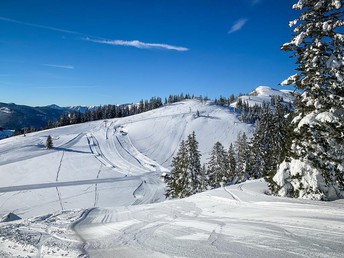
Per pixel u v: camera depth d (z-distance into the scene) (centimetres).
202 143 12269
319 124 1330
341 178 1316
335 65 1239
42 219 1383
